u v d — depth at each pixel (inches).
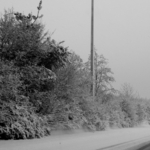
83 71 636.7
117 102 933.8
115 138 593.0
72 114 577.0
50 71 486.6
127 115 1004.6
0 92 385.4
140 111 1146.7
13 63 428.5
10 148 347.3
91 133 634.8
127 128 917.2
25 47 453.7
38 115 488.1
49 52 500.4
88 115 658.8
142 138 667.4
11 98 420.2
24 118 431.5
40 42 494.3
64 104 530.0
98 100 750.5
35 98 480.4
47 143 414.9
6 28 440.5
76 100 588.4
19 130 417.4
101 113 731.4
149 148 487.2
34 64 478.6
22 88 461.7
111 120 845.2
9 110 413.1
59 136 520.7
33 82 472.4
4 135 418.0
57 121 538.0
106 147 447.2
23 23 469.7
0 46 445.1
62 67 535.8
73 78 546.6
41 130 477.7
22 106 431.2
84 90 630.5
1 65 400.2
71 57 610.2
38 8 510.6
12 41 445.1
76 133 602.2
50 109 500.1
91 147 428.8
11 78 395.9
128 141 572.7
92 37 815.1
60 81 516.7
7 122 410.9
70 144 433.1
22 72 457.1
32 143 400.5
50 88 507.5
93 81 704.4
